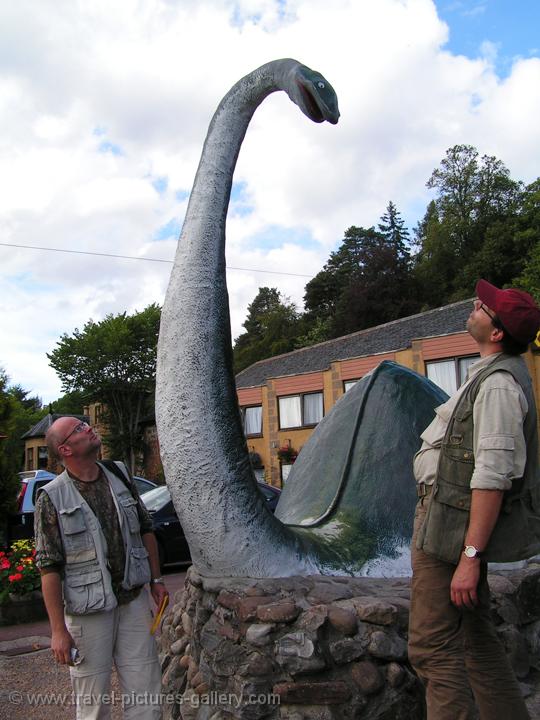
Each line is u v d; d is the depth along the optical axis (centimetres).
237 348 5634
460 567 200
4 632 604
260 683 264
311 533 335
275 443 2384
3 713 372
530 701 287
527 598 320
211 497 296
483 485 196
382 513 343
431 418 376
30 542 734
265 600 277
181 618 359
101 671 252
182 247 315
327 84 299
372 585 301
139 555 266
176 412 298
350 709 255
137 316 3738
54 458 273
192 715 299
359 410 381
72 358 3672
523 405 205
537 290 2533
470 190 4625
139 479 1203
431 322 2225
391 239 5334
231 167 326
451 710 205
